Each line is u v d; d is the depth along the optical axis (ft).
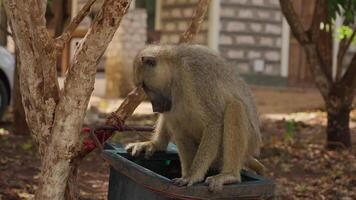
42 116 14.96
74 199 15.70
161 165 16.70
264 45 68.13
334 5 32.81
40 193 15.07
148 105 53.98
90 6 14.98
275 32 68.49
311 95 64.69
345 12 33.12
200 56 16.40
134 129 16.63
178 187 12.63
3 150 31.32
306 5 69.67
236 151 15.65
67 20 50.11
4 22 34.94
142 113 47.44
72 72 14.44
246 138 15.89
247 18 67.00
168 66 16.66
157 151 16.99
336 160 31.58
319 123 45.16
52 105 14.85
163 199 12.84
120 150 16.44
